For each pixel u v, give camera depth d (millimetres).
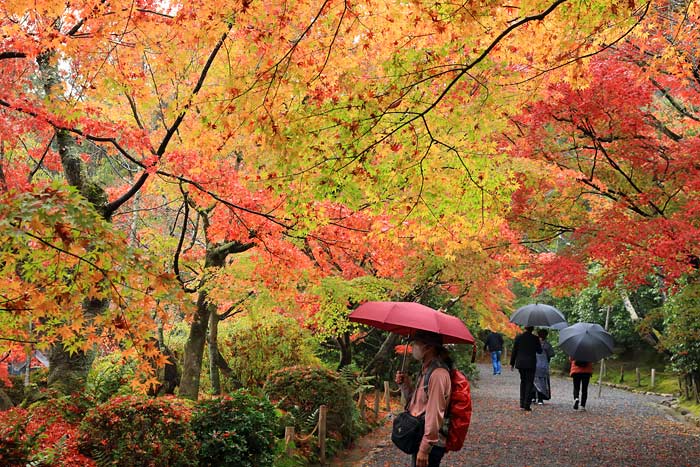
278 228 7637
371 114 4949
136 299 4348
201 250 11805
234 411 6910
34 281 4383
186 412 6473
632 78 8195
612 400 17516
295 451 8211
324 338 12906
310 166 5344
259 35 4793
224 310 12781
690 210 7949
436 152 5414
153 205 14711
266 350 13055
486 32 5023
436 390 5023
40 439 5805
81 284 4285
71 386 8133
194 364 10383
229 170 7727
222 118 5043
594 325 14711
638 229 8172
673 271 7836
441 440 5047
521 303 32125
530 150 9391
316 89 5246
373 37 5164
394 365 17578
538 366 15711
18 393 9094
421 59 4875
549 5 4820
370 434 11070
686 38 7395
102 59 5793
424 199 5758
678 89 8914
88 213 3877
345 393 9883
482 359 36781
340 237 8344
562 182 9227
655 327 23859
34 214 3721
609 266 8977
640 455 9336
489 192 5641
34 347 5020
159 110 8484
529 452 9398
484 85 5336
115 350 11562
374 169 5379
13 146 8500
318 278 8758
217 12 4777
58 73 7375
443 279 14125
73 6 5695
